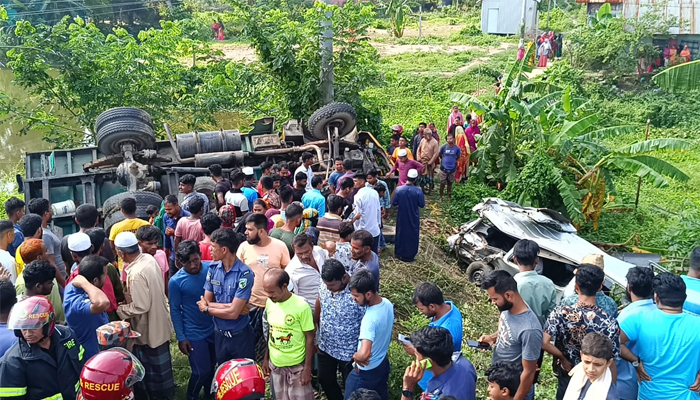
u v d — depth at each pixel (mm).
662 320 5117
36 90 16828
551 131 14828
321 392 6723
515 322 5145
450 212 13656
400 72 29656
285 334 5578
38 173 12016
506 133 14789
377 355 5449
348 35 16344
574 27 33375
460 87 27312
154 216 8516
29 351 4582
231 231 5883
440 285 10125
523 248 6059
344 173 11008
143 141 11852
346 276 5656
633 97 25031
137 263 5957
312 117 13297
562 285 10000
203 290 6074
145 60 16953
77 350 4891
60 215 10539
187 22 18250
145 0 43219
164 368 6133
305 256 6316
